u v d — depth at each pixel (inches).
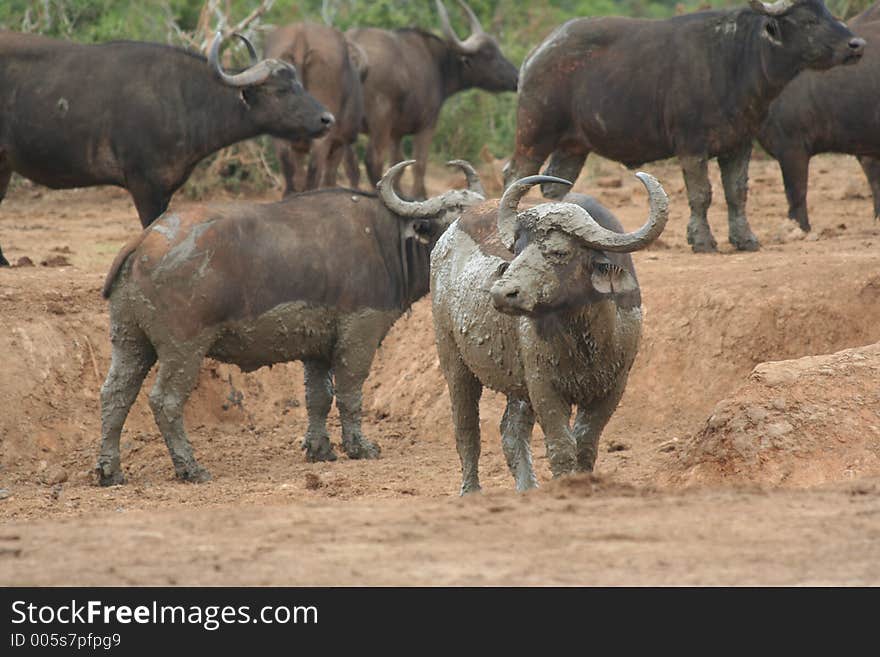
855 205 2797.7
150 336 1663.4
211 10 3304.6
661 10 5452.8
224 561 999.0
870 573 932.6
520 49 3996.1
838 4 3400.6
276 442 1937.7
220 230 1669.5
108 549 1048.8
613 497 1169.4
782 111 2321.6
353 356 1763.0
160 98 2135.8
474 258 1310.3
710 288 1894.7
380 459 1792.6
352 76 2696.9
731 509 1110.4
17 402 1889.8
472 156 3843.5
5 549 1059.3
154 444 1905.8
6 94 2143.2
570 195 1286.9
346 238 1747.0
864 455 1304.1
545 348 1201.4
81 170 2166.6
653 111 2190.0
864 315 1811.0
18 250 2442.2
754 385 1386.6
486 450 1792.6
